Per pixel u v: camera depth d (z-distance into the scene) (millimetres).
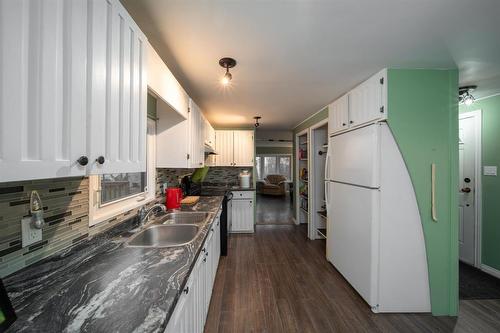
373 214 1954
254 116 3920
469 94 2572
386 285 1956
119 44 936
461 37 1498
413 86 1941
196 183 3873
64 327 645
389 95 1925
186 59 1804
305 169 4926
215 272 2424
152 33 1444
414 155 1938
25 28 546
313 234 3926
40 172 578
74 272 979
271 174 10328
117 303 755
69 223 1086
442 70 1959
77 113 692
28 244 860
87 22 739
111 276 943
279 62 1861
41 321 670
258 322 1817
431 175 1942
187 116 2162
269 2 1169
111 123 878
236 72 2062
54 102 617
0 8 496
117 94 922
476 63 1863
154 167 2160
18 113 531
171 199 2328
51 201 980
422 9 1225
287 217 5590
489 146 2746
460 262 3025
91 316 690
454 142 1943
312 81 2283
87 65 744
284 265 2877
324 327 1776
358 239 2174
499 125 2648
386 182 1958
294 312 1947
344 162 2461
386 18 1301
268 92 2635
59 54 632
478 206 2846
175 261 1094
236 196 4332
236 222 4332
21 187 836
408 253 1956
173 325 854
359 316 1910
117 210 1539
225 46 1609
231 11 1237
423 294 1965
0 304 642
